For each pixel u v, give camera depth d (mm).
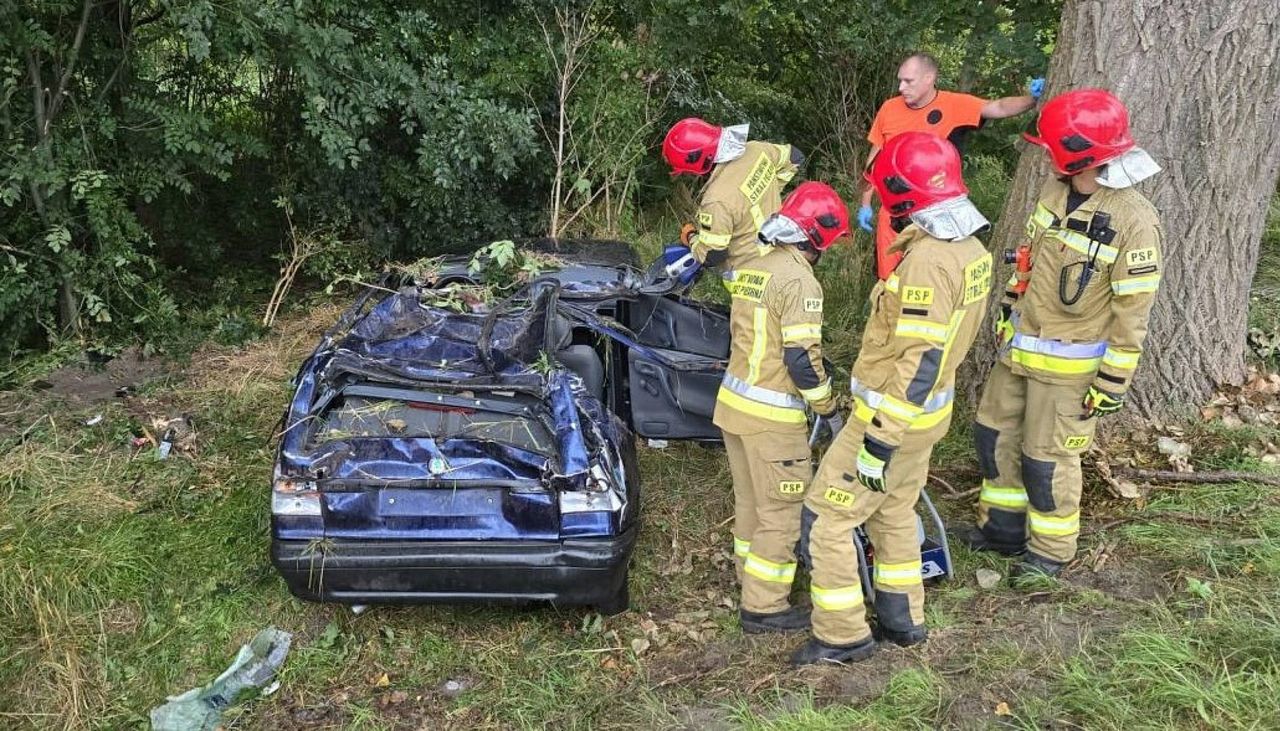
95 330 6023
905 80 5168
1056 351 3328
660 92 8289
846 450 3057
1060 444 3426
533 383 3488
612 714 3156
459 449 3297
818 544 3141
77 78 5805
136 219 6273
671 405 3934
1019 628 3316
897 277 2861
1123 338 3141
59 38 5539
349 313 4301
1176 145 4207
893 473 3051
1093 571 3611
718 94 8664
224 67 6547
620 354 4348
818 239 3080
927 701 2961
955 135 5215
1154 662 2975
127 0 5770
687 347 4379
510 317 3852
